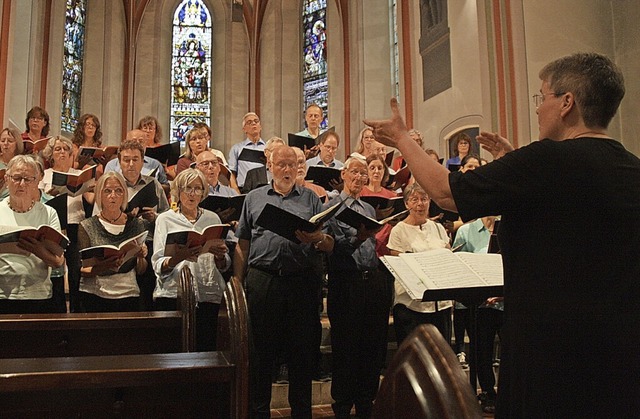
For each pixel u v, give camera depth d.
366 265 3.83
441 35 9.70
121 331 3.05
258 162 5.55
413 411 0.99
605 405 1.52
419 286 2.61
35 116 6.16
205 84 16.92
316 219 3.15
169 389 2.10
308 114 6.68
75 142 6.28
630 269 1.57
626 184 1.61
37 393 1.96
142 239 3.53
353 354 3.75
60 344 2.96
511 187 1.64
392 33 13.09
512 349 1.67
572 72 1.77
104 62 15.05
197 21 17.11
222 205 4.23
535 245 1.65
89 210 4.67
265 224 3.15
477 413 0.88
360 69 13.41
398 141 1.92
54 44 13.30
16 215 3.71
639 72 6.68
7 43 8.75
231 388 2.02
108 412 2.03
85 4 14.86
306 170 5.28
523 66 7.20
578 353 1.54
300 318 3.47
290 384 3.47
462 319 4.81
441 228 4.36
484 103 7.61
